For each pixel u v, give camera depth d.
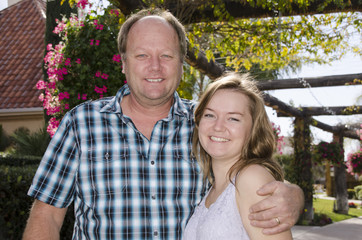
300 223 10.80
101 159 2.04
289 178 11.27
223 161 1.94
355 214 14.01
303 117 11.20
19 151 7.67
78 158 2.06
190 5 4.16
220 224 1.73
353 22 5.73
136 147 2.06
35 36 12.02
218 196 1.90
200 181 2.10
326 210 14.43
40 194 2.02
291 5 4.30
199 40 5.07
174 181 2.06
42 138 7.68
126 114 2.17
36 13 12.91
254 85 1.98
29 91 10.21
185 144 2.12
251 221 1.61
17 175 4.25
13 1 14.14
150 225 1.99
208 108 1.93
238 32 5.36
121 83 3.95
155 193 2.03
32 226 2.02
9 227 4.14
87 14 3.98
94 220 2.01
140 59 2.05
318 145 12.75
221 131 1.88
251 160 1.79
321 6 4.27
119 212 1.99
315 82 8.00
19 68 10.99
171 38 2.07
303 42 6.05
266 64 7.09
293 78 8.05
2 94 10.27
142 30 2.05
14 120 10.01
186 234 1.96
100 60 3.87
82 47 3.87
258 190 1.60
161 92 2.05
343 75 7.87
